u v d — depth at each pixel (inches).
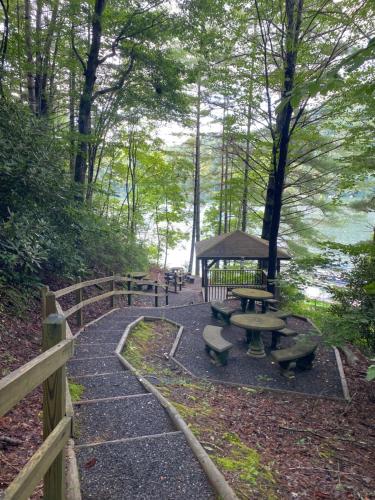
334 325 212.7
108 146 576.7
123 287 458.9
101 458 105.0
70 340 72.2
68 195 300.5
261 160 499.5
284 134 343.0
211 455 117.1
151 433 123.5
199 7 327.3
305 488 116.0
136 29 373.1
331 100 328.5
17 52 326.6
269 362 250.8
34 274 268.1
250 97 373.4
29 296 230.1
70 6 342.6
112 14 378.0
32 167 237.0
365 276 223.9
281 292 418.0
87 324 270.1
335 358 260.7
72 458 99.8
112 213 757.9
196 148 789.2
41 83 401.7
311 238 639.1
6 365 153.1
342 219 671.8
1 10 368.5
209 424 145.8
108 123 506.9
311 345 239.3
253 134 426.6
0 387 42.7
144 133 649.0
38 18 390.6
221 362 237.6
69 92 439.5
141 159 722.8
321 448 149.6
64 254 287.0
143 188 834.8
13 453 101.1
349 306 222.4
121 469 100.8
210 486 96.0
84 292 348.2
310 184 524.7
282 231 650.8
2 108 243.6
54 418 69.0
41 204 265.9
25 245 214.4
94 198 669.3
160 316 332.8
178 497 91.3
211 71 367.9
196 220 864.3
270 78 359.6
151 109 444.5
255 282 498.3
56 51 406.0
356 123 370.0
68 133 338.3
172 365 227.5
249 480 109.6
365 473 132.0
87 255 386.0
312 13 316.2
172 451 110.7
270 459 131.7
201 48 356.5
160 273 831.1
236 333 309.6
